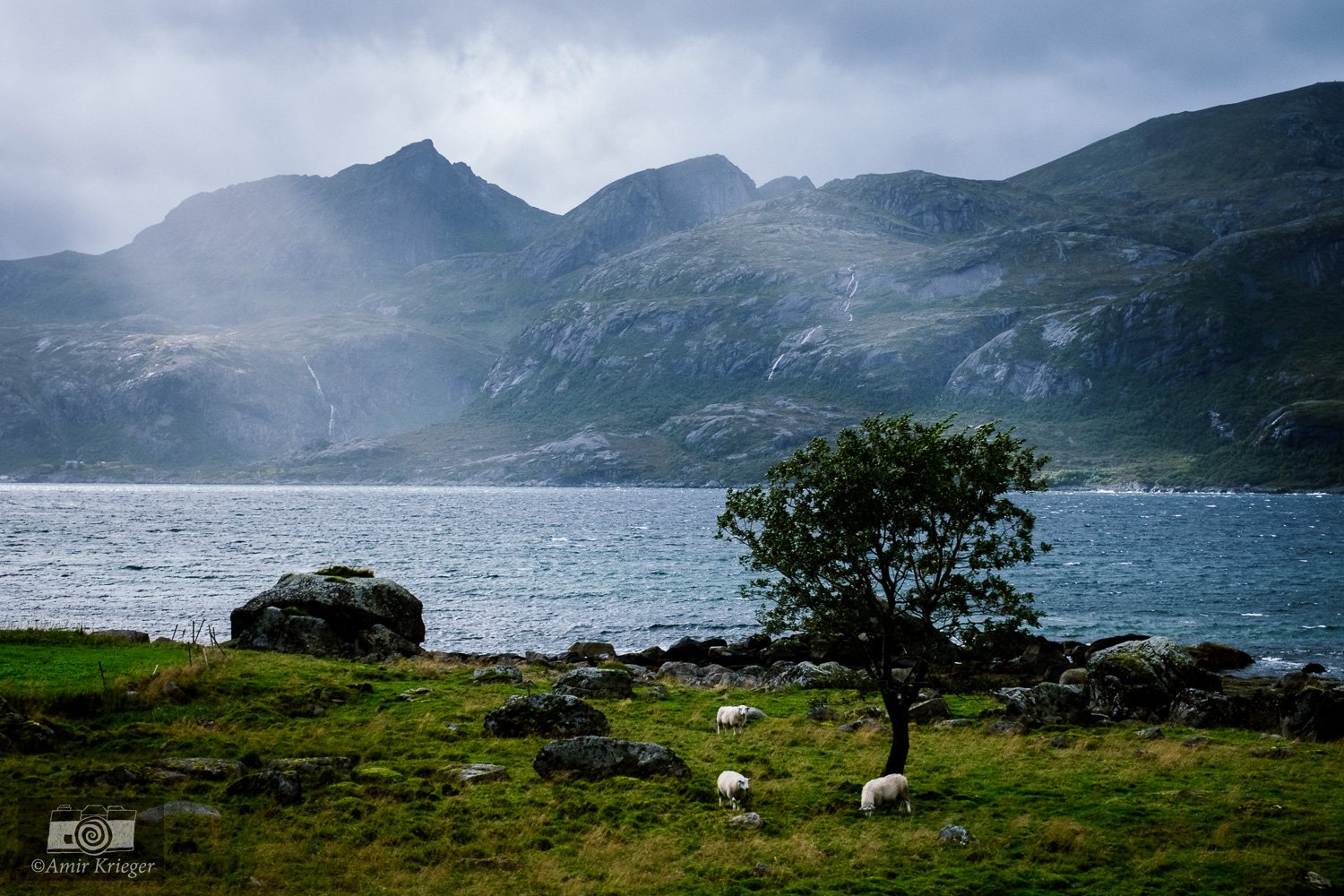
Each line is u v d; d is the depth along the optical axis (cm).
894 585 2678
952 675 2723
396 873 1966
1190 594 9975
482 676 4288
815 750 3192
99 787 2317
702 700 4200
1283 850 2127
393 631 5250
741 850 2155
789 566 2752
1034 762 3011
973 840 2242
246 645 4819
